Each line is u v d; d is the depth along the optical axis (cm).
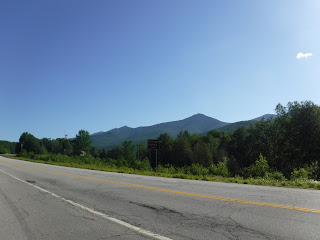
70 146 16175
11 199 983
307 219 562
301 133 5184
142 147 12625
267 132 7312
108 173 2209
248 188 1108
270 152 6425
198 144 8519
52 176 1912
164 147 9756
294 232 483
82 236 520
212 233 498
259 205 722
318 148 4847
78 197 975
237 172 2728
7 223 648
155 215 657
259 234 480
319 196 846
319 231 483
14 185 1398
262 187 1149
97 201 880
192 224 563
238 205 733
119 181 1501
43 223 630
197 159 8244
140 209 732
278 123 6519
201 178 1767
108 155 12938
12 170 2595
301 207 679
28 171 2450
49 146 16838
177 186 1216
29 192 1145
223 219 591
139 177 1802
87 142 11331
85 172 2328
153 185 1270
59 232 554
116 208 757
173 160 9356
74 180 1600
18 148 13588
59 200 927
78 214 706
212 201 805
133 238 493
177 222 585
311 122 5081
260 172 2305
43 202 903
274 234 477
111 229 556
